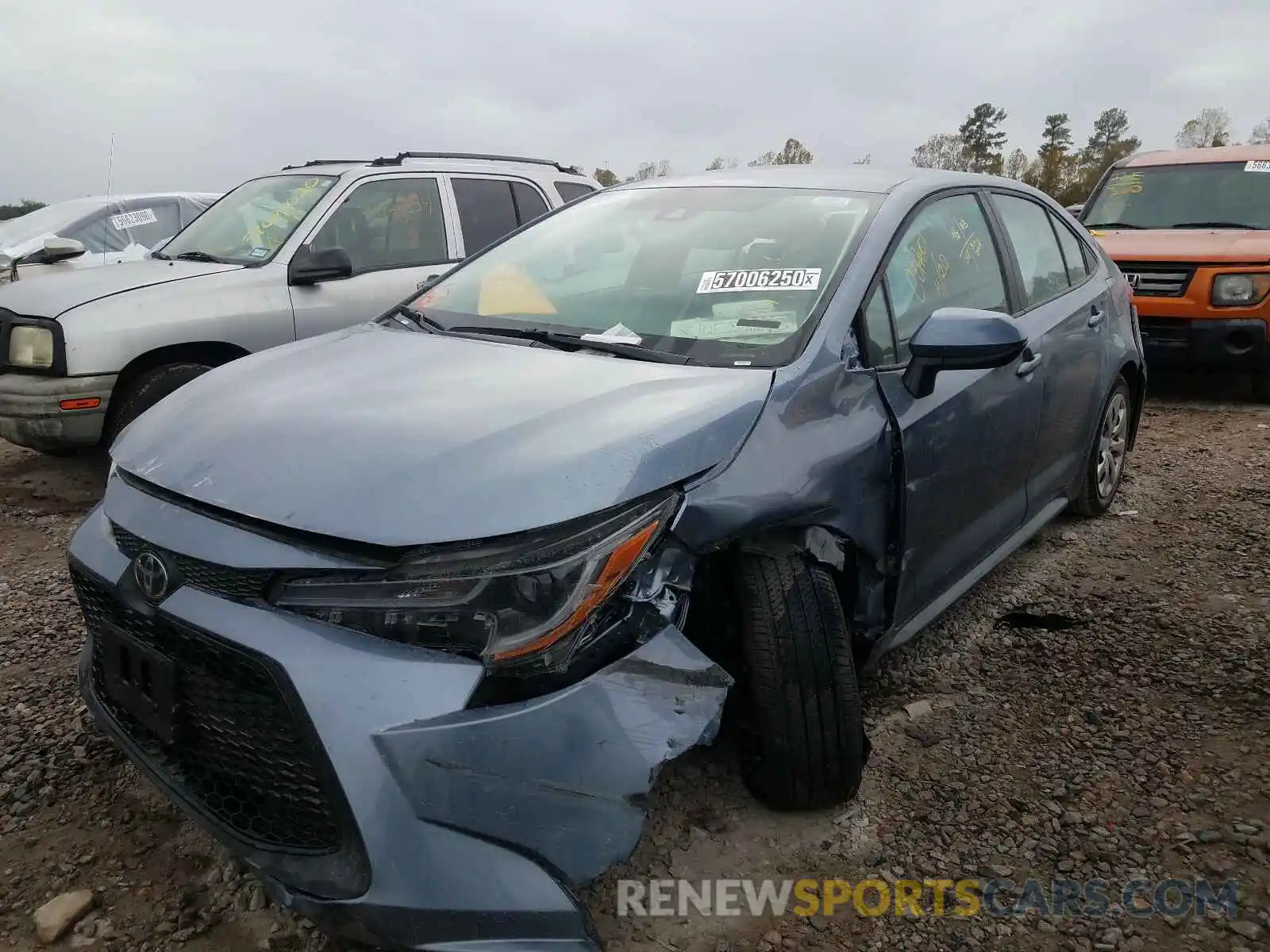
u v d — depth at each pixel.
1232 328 7.31
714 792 2.65
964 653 3.52
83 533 2.40
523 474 1.98
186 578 2.04
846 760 2.45
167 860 2.41
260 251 5.80
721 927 2.23
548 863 1.86
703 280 2.99
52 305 5.04
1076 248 4.59
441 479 1.97
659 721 1.97
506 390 2.39
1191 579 4.18
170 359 5.31
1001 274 3.71
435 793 1.80
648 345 2.75
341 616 1.89
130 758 2.24
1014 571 4.28
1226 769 2.82
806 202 3.27
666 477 2.11
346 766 1.80
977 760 2.86
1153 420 7.33
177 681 2.06
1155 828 2.57
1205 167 8.66
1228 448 6.40
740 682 2.47
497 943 1.82
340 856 1.86
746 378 2.50
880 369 2.79
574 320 2.99
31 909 2.26
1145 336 7.72
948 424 3.00
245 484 2.06
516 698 1.88
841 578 2.70
